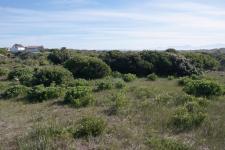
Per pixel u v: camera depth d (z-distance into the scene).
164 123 11.02
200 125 10.83
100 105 14.59
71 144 9.02
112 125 11.02
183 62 29.88
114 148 8.70
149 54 30.67
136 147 8.84
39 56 51.62
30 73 26.30
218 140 9.45
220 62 45.44
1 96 17.69
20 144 9.05
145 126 10.86
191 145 8.92
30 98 16.64
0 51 61.66
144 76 29.53
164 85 21.08
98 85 19.17
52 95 16.55
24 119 12.52
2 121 12.35
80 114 12.89
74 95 15.27
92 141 9.31
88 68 25.98
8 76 26.84
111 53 31.69
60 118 12.32
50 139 9.27
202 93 16.38
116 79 22.69
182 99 14.40
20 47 101.00
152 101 14.54
